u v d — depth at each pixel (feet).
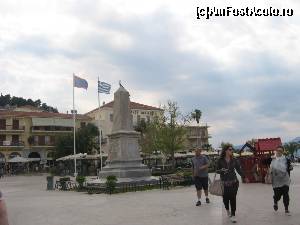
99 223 37.27
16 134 257.55
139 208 46.44
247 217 35.70
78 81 151.64
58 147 231.71
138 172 81.15
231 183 34.58
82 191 79.25
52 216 44.24
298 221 32.53
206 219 35.88
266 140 78.54
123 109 84.94
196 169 46.32
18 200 66.39
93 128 247.91
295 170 130.21
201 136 322.96
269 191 58.34
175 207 45.42
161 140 183.11
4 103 453.99
